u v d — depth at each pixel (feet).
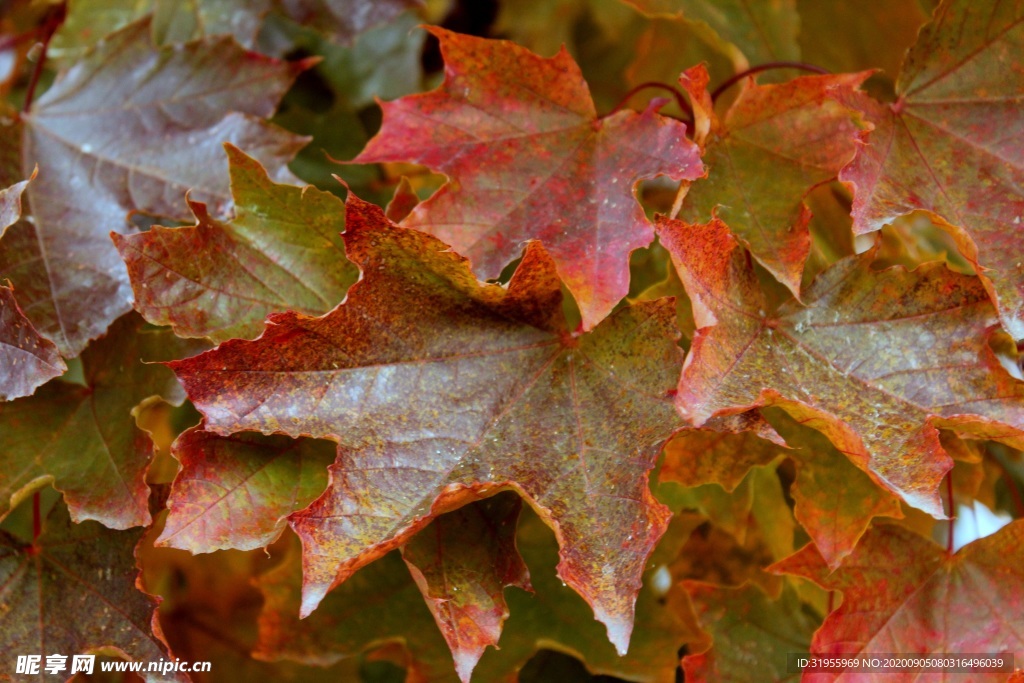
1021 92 2.33
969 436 2.25
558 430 2.25
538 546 2.51
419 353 2.25
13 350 2.25
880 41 2.75
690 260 2.23
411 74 2.76
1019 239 2.27
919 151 2.33
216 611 2.85
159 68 2.49
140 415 2.34
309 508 2.17
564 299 2.39
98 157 2.46
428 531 2.26
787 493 2.51
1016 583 2.34
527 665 2.56
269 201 2.31
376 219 2.17
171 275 2.27
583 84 2.34
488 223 2.30
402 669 2.67
